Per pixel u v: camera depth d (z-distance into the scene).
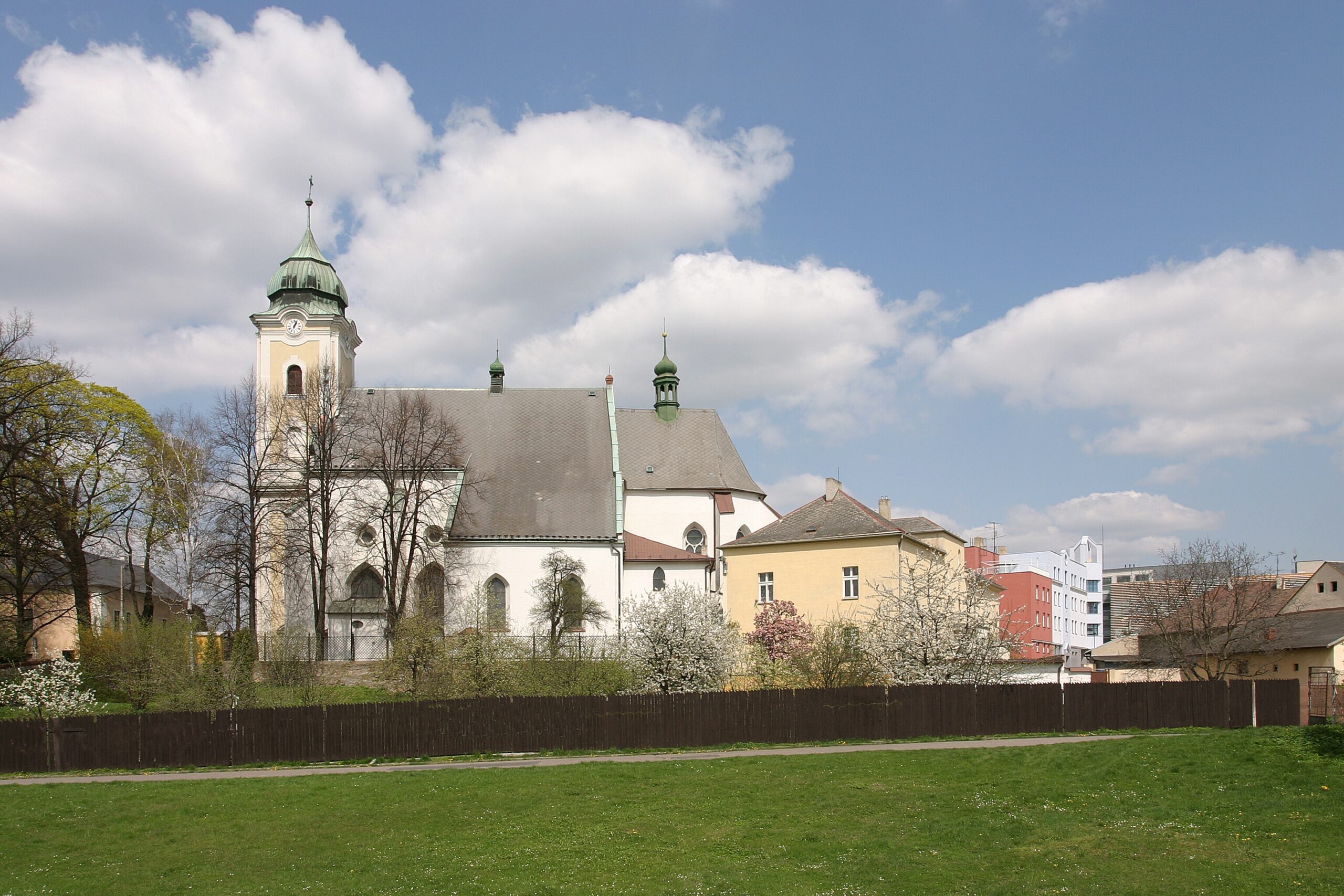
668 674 44.84
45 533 55.69
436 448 69.62
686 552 73.56
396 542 66.62
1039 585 110.31
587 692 43.81
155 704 47.84
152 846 25.00
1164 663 63.56
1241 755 30.84
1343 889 18.86
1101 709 40.25
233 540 67.12
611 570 71.31
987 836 23.53
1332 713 44.50
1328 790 25.95
